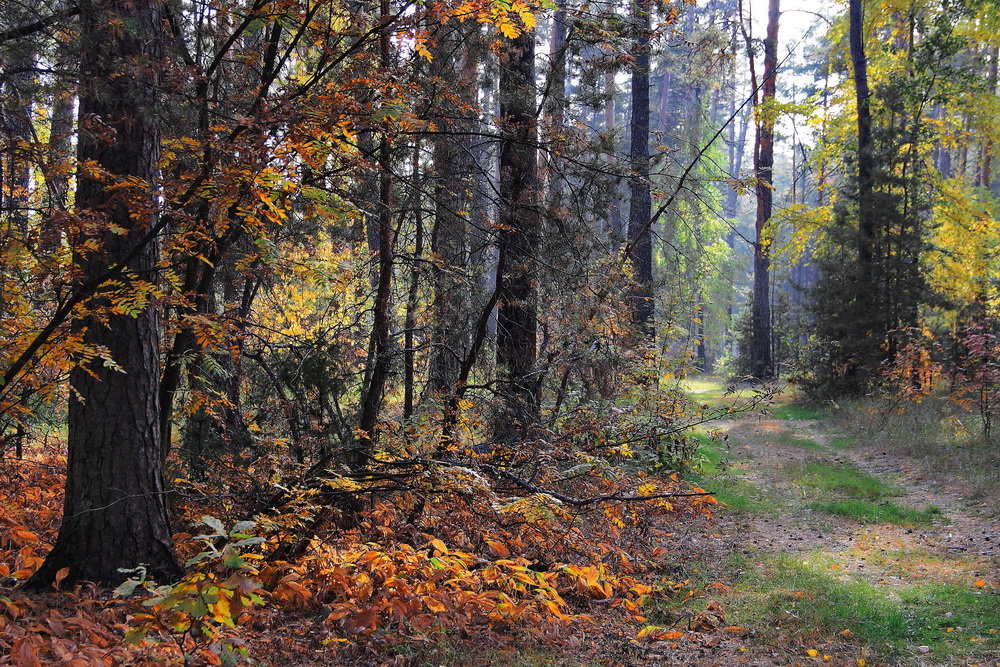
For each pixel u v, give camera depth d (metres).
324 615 5.27
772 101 24.53
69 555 5.32
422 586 5.45
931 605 5.81
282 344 7.78
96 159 5.33
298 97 5.05
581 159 9.09
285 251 8.48
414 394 9.71
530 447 7.58
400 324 9.24
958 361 17.08
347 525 6.96
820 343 21.20
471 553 6.80
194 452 7.25
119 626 4.61
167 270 5.77
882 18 22.89
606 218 9.68
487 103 9.30
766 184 10.66
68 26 5.42
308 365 7.54
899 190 20.48
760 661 4.82
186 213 4.92
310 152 4.47
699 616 5.75
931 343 18.58
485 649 4.96
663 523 8.89
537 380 9.34
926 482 10.64
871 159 20.25
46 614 4.61
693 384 29.86
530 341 9.66
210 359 7.05
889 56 24.00
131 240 5.37
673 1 8.72
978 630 5.20
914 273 19.56
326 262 9.40
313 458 7.59
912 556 7.32
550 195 9.48
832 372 20.66
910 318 19.67
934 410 15.28
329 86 5.44
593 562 6.87
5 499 7.10
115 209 5.30
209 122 6.46
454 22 7.68
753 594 6.34
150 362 5.54
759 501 10.09
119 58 5.12
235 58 6.56
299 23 5.45
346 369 7.95
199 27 6.68
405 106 5.12
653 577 6.96
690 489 9.41
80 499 5.36
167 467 6.69
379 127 5.12
